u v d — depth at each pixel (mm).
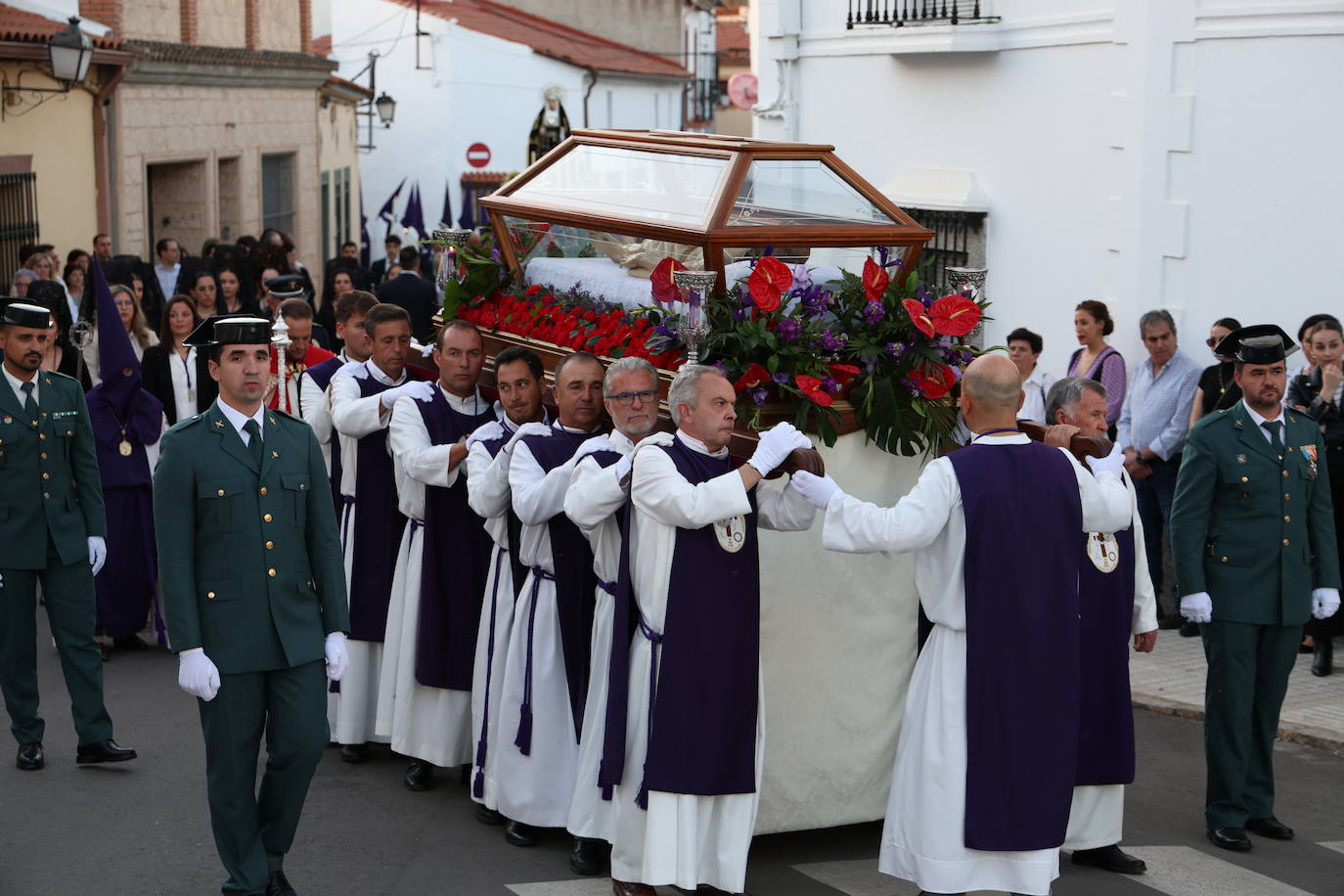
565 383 5848
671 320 5559
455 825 6160
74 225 16891
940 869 4844
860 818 5781
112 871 5648
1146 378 9359
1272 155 9148
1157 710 7805
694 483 5113
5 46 14586
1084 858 5809
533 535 5883
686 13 46438
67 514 6699
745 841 5234
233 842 5191
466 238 7156
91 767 6770
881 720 5758
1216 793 6059
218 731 5141
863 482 5586
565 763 5898
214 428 5176
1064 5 10531
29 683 6723
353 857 5793
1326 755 7121
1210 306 9586
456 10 35656
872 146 12641
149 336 10445
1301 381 8359
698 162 6023
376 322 7105
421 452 6289
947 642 4926
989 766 4828
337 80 26875
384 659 6770
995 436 4957
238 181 22062
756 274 5336
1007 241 11305
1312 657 8562
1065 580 4906
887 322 5520
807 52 13250
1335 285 8898
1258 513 5988
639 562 5242
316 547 5316
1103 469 5293
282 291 11102
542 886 5508
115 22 18141
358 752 6965
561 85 34938
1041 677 4852
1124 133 10055
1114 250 10234
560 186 6711
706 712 5113
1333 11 8742
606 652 5535
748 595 5180
